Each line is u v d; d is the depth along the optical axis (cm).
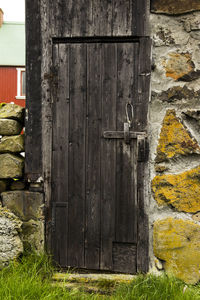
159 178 256
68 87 272
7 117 279
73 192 274
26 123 277
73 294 233
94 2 263
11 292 216
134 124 263
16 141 272
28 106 276
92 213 272
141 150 256
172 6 252
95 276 262
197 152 250
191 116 251
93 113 270
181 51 253
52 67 273
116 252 270
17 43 1558
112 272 272
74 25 266
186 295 221
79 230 274
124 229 268
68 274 265
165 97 256
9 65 1492
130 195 266
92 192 272
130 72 263
